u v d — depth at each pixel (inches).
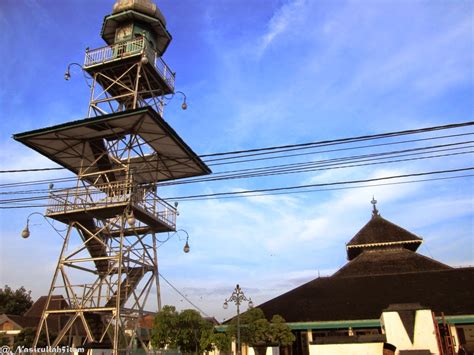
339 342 1021.8
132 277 1144.8
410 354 978.7
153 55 1248.8
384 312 1053.2
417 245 1809.8
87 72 1236.5
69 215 1096.8
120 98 1261.1
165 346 1312.7
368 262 1734.7
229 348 1328.7
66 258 1090.1
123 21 1284.4
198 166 1306.6
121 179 1191.6
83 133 1115.3
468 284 1414.9
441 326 1253.7
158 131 1099.3
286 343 1280.8
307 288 1603.1
